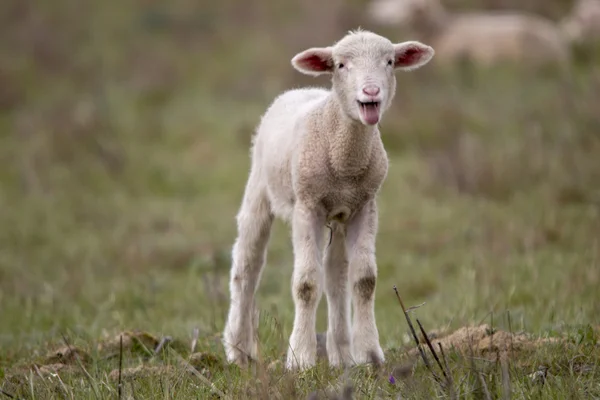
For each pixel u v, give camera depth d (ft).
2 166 172.04
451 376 53.31
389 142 169.07
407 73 202.69
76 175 165.27
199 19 271.08
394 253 119.65
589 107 157.58
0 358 75.31
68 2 289.74
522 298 87.92
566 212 125.49
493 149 154.20
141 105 208.03
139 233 136.98
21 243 133.39
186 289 105.70
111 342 73.36
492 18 229.25
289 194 69.77
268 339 72.33
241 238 75.77
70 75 233.14
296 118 70.33
